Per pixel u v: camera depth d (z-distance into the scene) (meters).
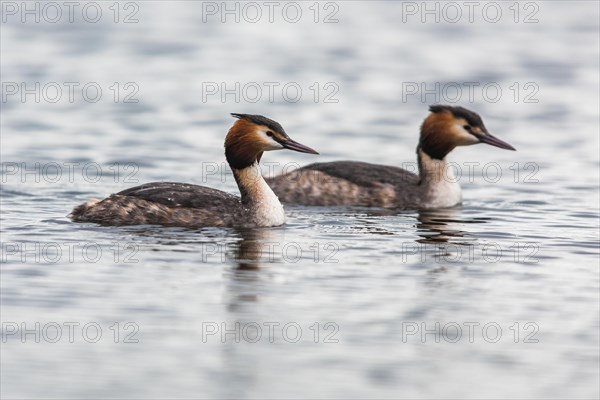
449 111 19.52
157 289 13.76
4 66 32.59
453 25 41.06
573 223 17.86
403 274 14.59
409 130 26.41
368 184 19.83
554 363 11.73
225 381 11.19
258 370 11.47
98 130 25.66
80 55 34.69
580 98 30.09
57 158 22.84
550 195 20.34
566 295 13.77
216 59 34.72
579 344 12.23
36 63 33.19
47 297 13.38
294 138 25.39
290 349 11.99
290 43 37.56
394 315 13.01
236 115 17.45
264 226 17.31
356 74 32.88
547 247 16.08
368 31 39.91
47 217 17.64
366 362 11.71
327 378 11.30
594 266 15.04
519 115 28.19
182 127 26.20
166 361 11.64
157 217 17.09
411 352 11.97
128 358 11.71
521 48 36.94
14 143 24.16
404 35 39.25
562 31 40.09
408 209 19.36
